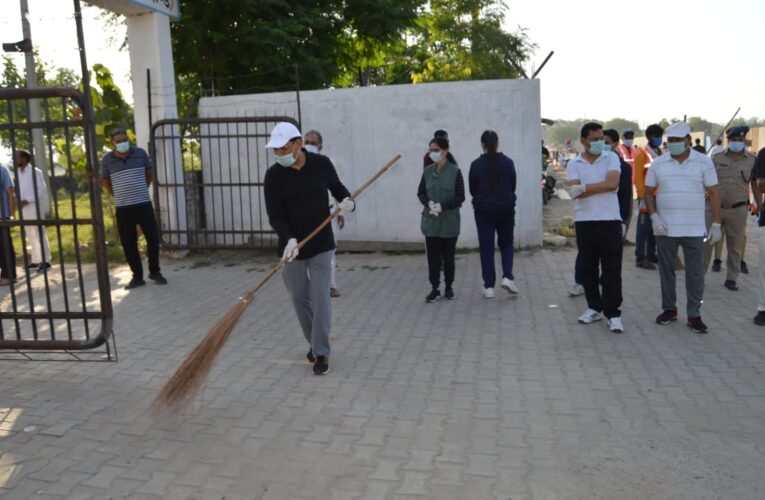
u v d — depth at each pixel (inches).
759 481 134.6
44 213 371.2
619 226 233.3
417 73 887.7
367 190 404.2
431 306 279.9
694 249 230.1
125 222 319.9
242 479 140.0
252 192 421.1
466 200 397.1
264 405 177.9
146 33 397.1
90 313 200.1
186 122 383.6
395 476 139.3
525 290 302.7
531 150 387.9
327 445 154.2
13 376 204.4
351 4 551.8
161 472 143.9
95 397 186.7
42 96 186.4
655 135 331.9
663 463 142.4
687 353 212.1
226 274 359.3
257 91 526.0
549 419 165.3
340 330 247.0
